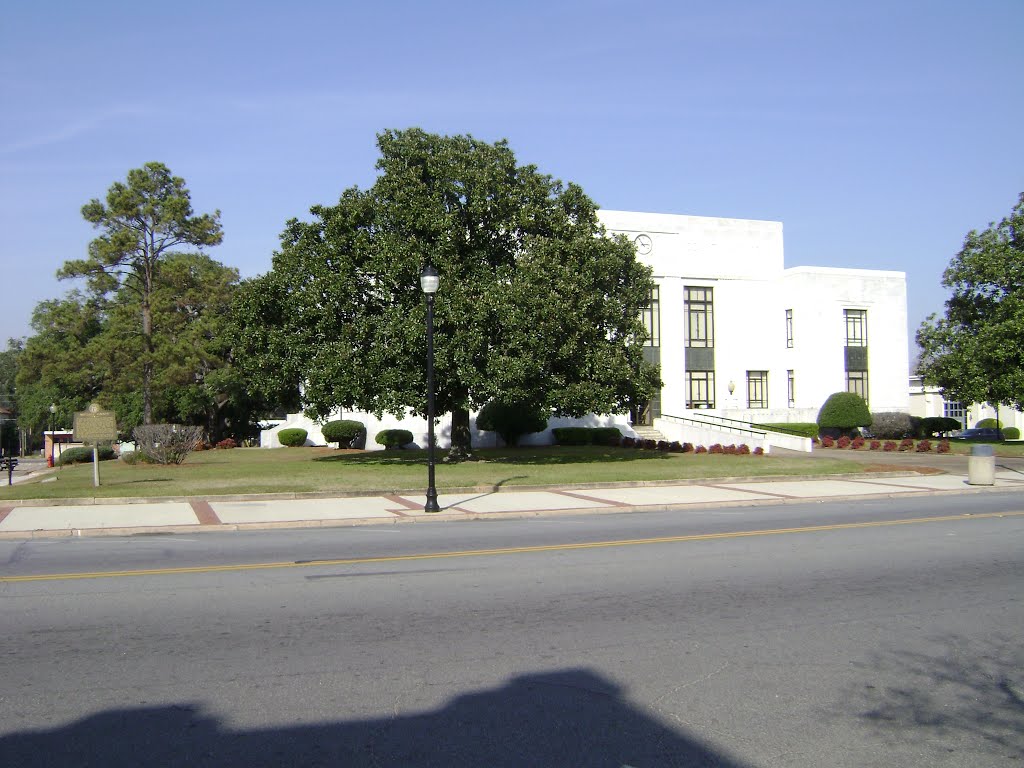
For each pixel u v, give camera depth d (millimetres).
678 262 42500
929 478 24188
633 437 40438
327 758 4789
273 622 7691
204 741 5008
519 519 15945
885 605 8477
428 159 26656
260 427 50781
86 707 5551
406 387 24734
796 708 5621
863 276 44906
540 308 24312
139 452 30578
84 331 42906
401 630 7426
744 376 43594
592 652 6797
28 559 11203
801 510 17172
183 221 41219
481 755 4832
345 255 26500
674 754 4867
